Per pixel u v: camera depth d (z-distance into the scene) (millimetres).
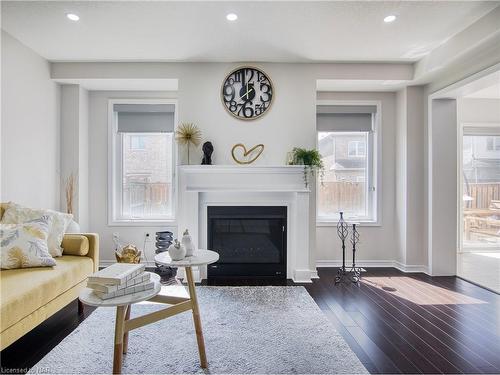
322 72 3619
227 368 1838
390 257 4145
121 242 4051
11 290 1852
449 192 3746
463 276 3717
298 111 3605
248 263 3600
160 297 1954
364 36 2982
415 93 3869
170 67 3584
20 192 3062
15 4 2455
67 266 2381
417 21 2713
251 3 2463
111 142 4035
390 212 4137
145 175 4129
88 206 4012
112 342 2123
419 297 3029
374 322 2486
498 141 5074
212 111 3580
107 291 1524
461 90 3375
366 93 4109
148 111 4043
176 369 1822
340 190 4203
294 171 3459
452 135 3734
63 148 3760
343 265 3713
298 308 2715
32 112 3246
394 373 1826
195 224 3455
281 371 1814
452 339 2227
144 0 2418
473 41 2730
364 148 4211
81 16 2635
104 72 3568
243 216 3570
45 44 3127
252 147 3588
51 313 2107
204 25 2791
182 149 3557
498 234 5066
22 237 2338
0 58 2811
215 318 2504
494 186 5074
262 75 3600
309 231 3574
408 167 3877
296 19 2691
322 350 2041
